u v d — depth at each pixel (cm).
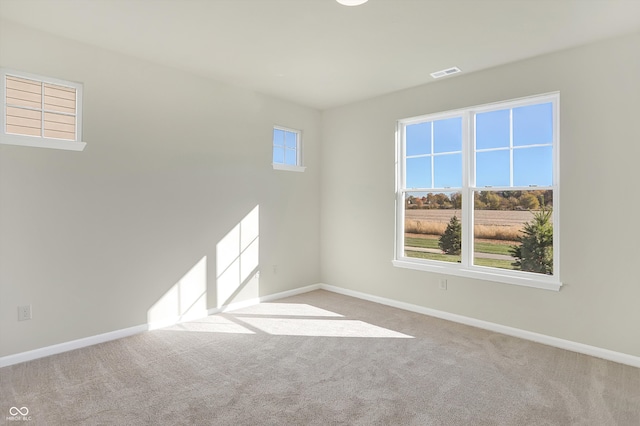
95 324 310
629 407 217
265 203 446
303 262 495
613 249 286
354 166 473
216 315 391
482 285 358
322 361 280
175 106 359
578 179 302
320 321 374
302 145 490
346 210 483
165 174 353
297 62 340
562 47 304
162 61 340
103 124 312
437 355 292
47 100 288
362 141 464
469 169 375
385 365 273
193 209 375
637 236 276
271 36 288
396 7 242
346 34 283
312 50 313
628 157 279
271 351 298
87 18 260
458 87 374
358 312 406
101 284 313
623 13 247
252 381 247
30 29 275
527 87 329
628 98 279
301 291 492
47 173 284
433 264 402
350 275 480
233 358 284
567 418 206
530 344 317
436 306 393
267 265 450
